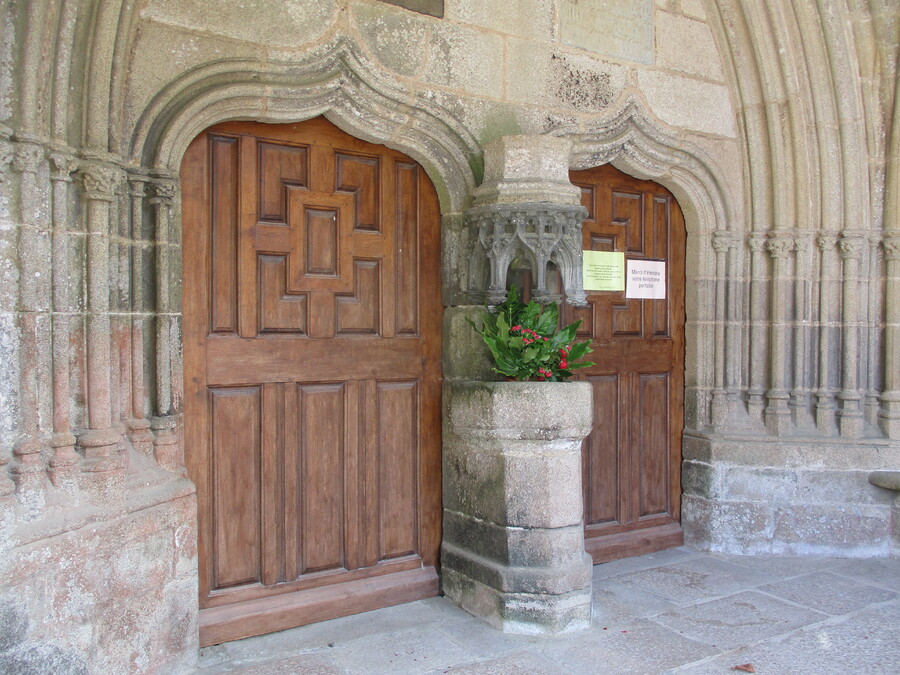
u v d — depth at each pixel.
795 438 4.55
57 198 2.53
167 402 2.95
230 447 3.28
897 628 3.42
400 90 3.45
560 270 3.45
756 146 4.58
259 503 3.35
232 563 3.29
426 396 3.81
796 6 4.38
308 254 3.46
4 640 2.26
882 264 4.65
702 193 4.57
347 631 3.37
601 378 4.42
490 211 3.41
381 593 3.64
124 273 2.82
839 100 4.49
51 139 2.49
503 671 2.99
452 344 3.73
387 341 3.69
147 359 2.94
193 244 3.16
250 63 3.08
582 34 4.02
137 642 2.71
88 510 2.54
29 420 2.44
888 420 4.55
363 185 3.61
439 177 3.73
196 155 3.16
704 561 4.39
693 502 4.67
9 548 2.28
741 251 4.66
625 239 4.48
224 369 3.24
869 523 4.46
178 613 2.90
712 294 4.64
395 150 3.69
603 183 4.39
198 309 3.18
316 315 3.48
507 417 3.29
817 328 4.63
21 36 2.40
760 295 4.66
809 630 3.40
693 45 4.45
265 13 3.12
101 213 2.65
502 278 3.39
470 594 3.57
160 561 2.81
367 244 3.62
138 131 2.84
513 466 3.37
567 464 3.39
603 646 3.22
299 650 3.18
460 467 3.69
